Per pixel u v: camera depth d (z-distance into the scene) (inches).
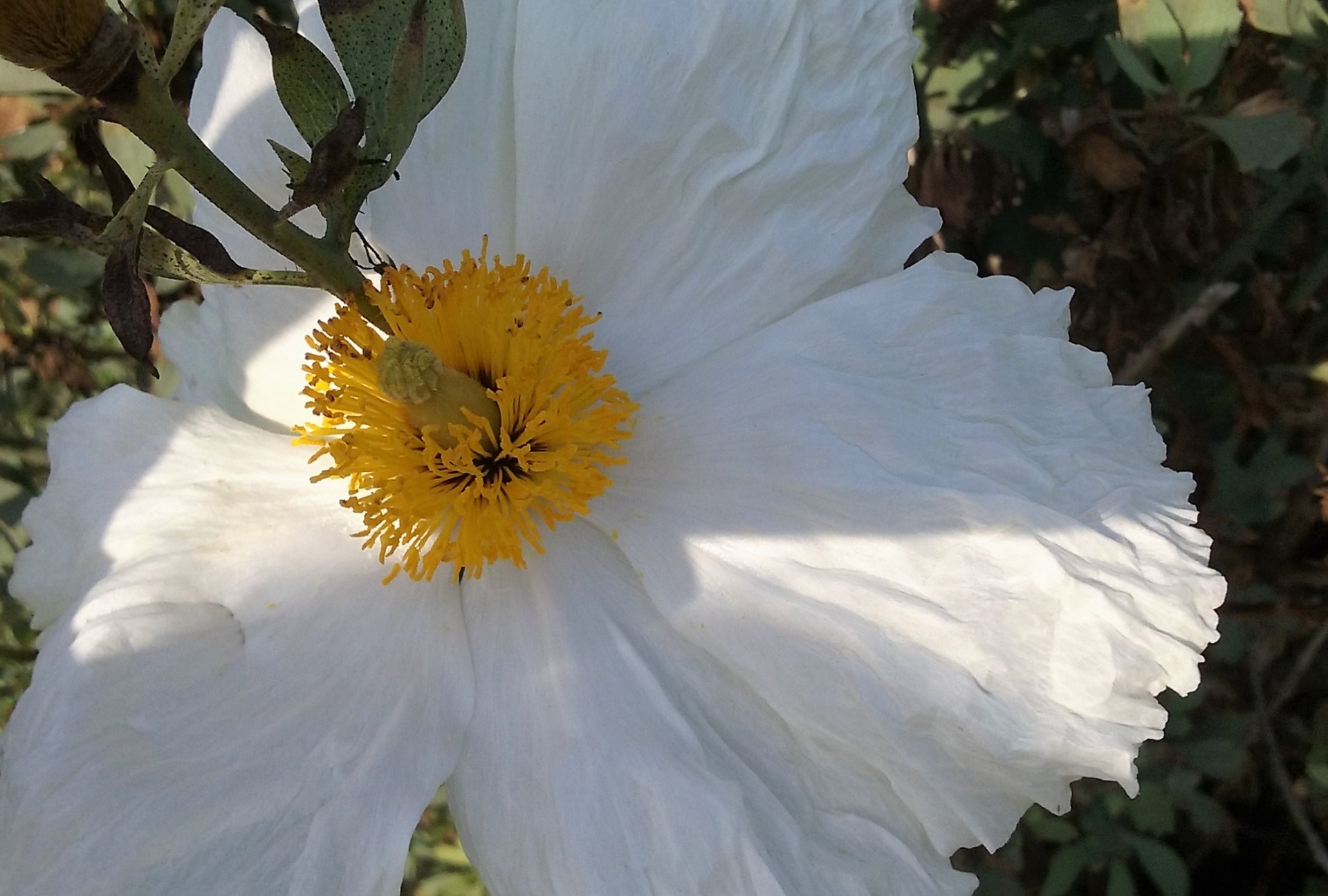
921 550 5.8
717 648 5.9
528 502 6.3
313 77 4.9
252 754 5.6
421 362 5.7
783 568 6.0
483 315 6.1
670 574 6.1
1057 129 8.2
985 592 5.7
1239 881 11.0
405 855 5.5
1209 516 9.0
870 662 5.7
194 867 5.3
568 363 6.1
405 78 4.8
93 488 6.4
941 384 6.1
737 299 6.6
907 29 6.5
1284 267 9.6
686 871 5.5
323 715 5.8
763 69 6.4
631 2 6.3
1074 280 8.8
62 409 9.7
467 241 6.7
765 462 6.2
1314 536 9.9
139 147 7.9
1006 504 5.8
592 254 6.6
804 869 5.5
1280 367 8.8
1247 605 9.1
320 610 6.1
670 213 6.5
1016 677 5.6
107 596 5.8
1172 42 7.3
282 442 6.6
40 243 8.5
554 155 6.5
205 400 7.0
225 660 5.8
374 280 6.6
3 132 8.0
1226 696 10.2
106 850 5.3
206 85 6.8
